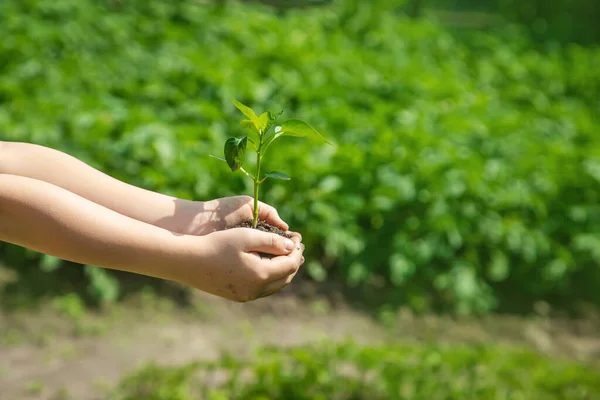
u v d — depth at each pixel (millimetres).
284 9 9805
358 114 5613
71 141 4766
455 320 4594
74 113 5039
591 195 5293
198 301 4379
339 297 4625
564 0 12531
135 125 4914
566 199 5266
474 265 4848
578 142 6449
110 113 5043
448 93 6637
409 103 6223
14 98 5266
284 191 4637
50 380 3447
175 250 1395
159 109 5516
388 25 8828
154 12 7785
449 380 3186
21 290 4203
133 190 1651
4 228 1336
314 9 9188
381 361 3201
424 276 4820
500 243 4992
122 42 6883
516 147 5664
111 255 1356
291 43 7035
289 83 6090
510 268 5035
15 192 1312
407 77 6816
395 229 4855
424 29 8914
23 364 3590
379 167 4906
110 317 4148
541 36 11688
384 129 5242
